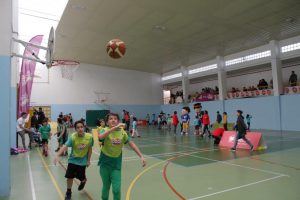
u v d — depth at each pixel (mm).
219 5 12219
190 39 17391
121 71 28125
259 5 12195
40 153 9570
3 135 4734
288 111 17094
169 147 10672
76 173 4445
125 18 13797
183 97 26438
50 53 6375
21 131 10172
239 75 23719
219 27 15094
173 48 19578
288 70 19891
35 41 10609
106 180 3500
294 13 13164
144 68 27797
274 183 5227
